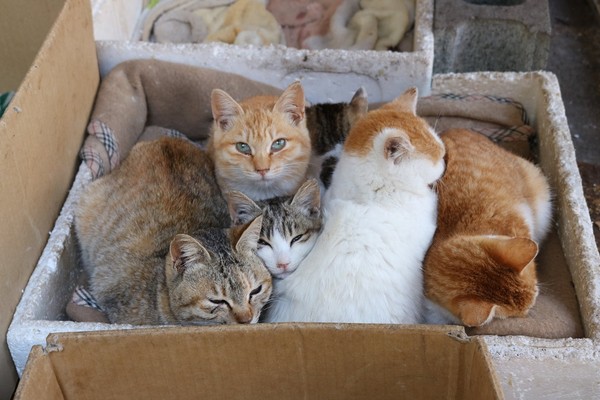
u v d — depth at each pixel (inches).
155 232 59.8
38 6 68.3
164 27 78.1
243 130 61.9
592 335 55.4
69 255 61.2
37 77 59.1
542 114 65.9
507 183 60.2
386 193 58.2
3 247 56.4
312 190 59.0
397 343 51.3
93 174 63.6
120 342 51.3
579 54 81.6
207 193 62.1
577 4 86.3
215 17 78.8
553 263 59.9
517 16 71.7
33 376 50.3
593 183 70.7
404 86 68.8
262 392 53.0
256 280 56.7
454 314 56.3
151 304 57.6
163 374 52.2
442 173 59.4
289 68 69.0
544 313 56.7
